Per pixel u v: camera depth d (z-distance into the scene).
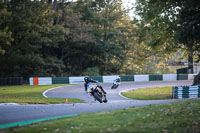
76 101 70.44
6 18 134.50
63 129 25.95
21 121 31.00
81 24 184.25
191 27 72.31
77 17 176.88
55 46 173.00
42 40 157.75
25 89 104.19
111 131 25.19
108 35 192.62
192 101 50.12
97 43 185.38
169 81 149.75
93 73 186.62
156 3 102.44
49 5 155.50
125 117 31.64
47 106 47.19
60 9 176.00
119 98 81.31
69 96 85.12
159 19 104.25
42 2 152.25
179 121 30.69
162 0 95.00
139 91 102.69
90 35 180.12
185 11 73.62
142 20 123.56
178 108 39.06
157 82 143.50
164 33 109.12
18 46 155.50
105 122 29.00
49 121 30.14
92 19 193.25
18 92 92.12
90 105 48.09
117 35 194.88
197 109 38.44
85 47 192.38
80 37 173.12
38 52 179.75
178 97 77.50
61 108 43.31
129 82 143.38
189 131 27.11
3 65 157.12
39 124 28.00
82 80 140.88
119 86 120.50
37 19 149.00
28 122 29.52
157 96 86.69
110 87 115.19
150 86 122.44
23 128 26.03
